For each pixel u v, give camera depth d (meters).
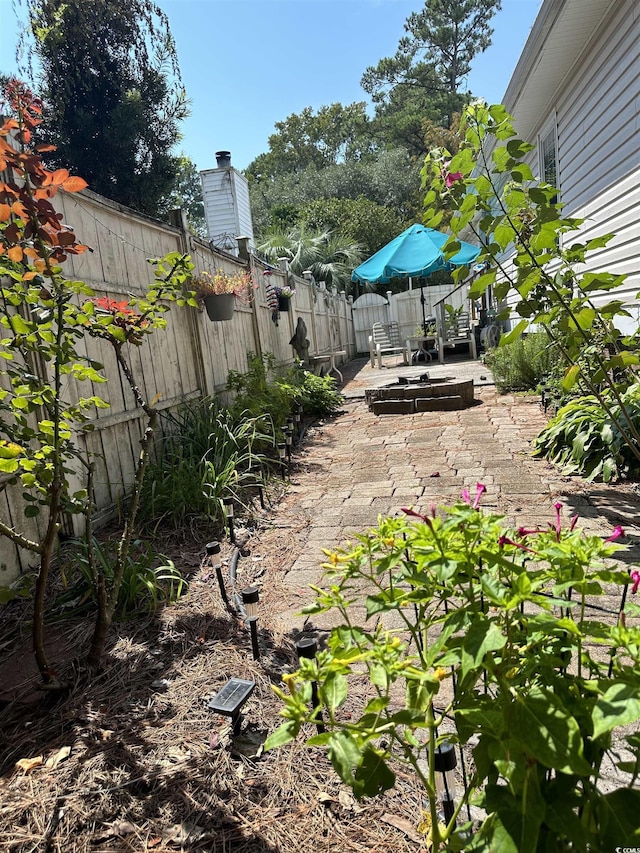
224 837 1.47
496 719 0.87
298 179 29.86
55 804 1.59
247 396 5.88
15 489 2.87
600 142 6.12
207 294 5.35
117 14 13.02
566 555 1.03
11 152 1.84
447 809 1.22
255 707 1.97
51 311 2.15
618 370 4.54
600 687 0.87
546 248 2.75
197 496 3.86
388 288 21.88
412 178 27.84
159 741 1.83
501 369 8.03
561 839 0.86
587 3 5.19
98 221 3.88
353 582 2.90
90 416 3.57
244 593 2.37
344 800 1.56
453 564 0.97
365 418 7.44
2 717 2.00
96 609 2.70
